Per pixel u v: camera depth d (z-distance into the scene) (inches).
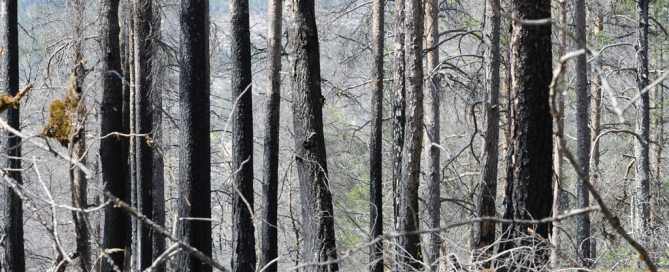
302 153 559.2
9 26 764.6
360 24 826.8
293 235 809.5
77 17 719.1
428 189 776.9
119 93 710.5
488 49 671.1
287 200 1019.3
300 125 558.9
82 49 724.0
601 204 145.2
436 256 568.7
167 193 1024.9
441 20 949.2
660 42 1132.5
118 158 712.4
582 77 740.7
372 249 465.1
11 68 764.6
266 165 672.4
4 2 765.3
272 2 677.9
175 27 820.0
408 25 609.6
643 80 970.7
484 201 645.3
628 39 1122.7
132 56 746.2
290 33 561.9
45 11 800.9
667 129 1344.7
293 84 560.4
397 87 700.7
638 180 967.0
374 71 774.5
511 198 370.9
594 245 863.1
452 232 668.7
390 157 1129.4
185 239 533.0
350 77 879.1
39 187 606.2
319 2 858.1
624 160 1171.9
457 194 1037.2
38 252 818.2
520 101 369.7
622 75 1093.1
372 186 761.0
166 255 171.0
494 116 661.3
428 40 809.5
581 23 727.7
